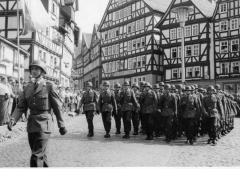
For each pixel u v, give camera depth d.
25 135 11.92
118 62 53.91
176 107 11.72
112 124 18.08
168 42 44.53
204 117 12.34
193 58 41.94
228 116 14.62
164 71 44.94
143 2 48.38
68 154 8.70
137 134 13.66
